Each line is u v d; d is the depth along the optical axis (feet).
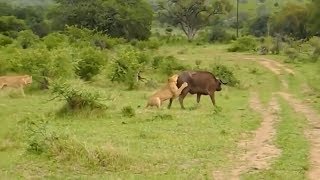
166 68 114.73
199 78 65.98
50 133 39.29
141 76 104.47
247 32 334.03
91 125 50.83
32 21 284.61
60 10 254.27
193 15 304.09
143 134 45.62
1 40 169.37
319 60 151.64
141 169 34.58
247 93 88.28
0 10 298.76
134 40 225.76
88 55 98.94
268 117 58.90
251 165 36.06
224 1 308.19
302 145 42.60
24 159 36.65
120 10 249.14
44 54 85.61
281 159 37.60
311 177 33.35
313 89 91.66
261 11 405.39
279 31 283.79
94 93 59.11
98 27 247.70
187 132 47.88
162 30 383.04
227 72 101.65
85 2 252.01
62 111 56.24
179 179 31.96
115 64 95.40
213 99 67.26
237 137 46.09
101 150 36.09
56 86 59.11
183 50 204.44
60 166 34.99
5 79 75.20
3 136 44.37
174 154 38.68
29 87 79.97
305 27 272.72
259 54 183.11
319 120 56.70
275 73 122.93
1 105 64.39
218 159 37.68
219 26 320.91
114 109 61.62
